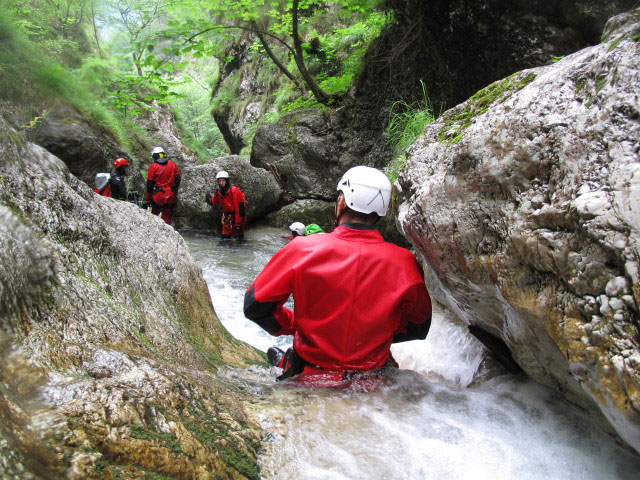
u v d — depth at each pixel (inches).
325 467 53.4
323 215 383.2
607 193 47.4
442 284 82.5
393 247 75.7
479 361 95.7
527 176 57.7
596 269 47.5
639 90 49.1
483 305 72.0
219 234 348.5
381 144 345.4
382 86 345.7
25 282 54.7
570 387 61.8
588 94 54.1
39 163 79.0
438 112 298.0
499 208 61.2
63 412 40.9
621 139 48.8
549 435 62.6
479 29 249.0
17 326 48.9
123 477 38.2
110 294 73.1
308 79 387.5
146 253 101.4
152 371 55.6
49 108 195.2
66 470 34.9
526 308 56.6
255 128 636.1
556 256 51.5
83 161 369.7
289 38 553.3
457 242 66.9
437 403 69.5
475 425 64.0
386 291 72.5
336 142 381.7
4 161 66.9
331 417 63.2
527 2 227.1
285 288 72.9
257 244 318.7
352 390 70.5
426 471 54.1
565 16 222.4
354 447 57.2
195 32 299.7
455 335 109.5
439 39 275.3
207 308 118.1
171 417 49.3
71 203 77.4
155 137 555.2
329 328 73.2
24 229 60.4
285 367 90.8
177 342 81.0
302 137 396.2
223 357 97.1
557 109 56.3
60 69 130.9
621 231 45.4
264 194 384.2
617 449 59.2
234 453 50.9
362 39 391.9
